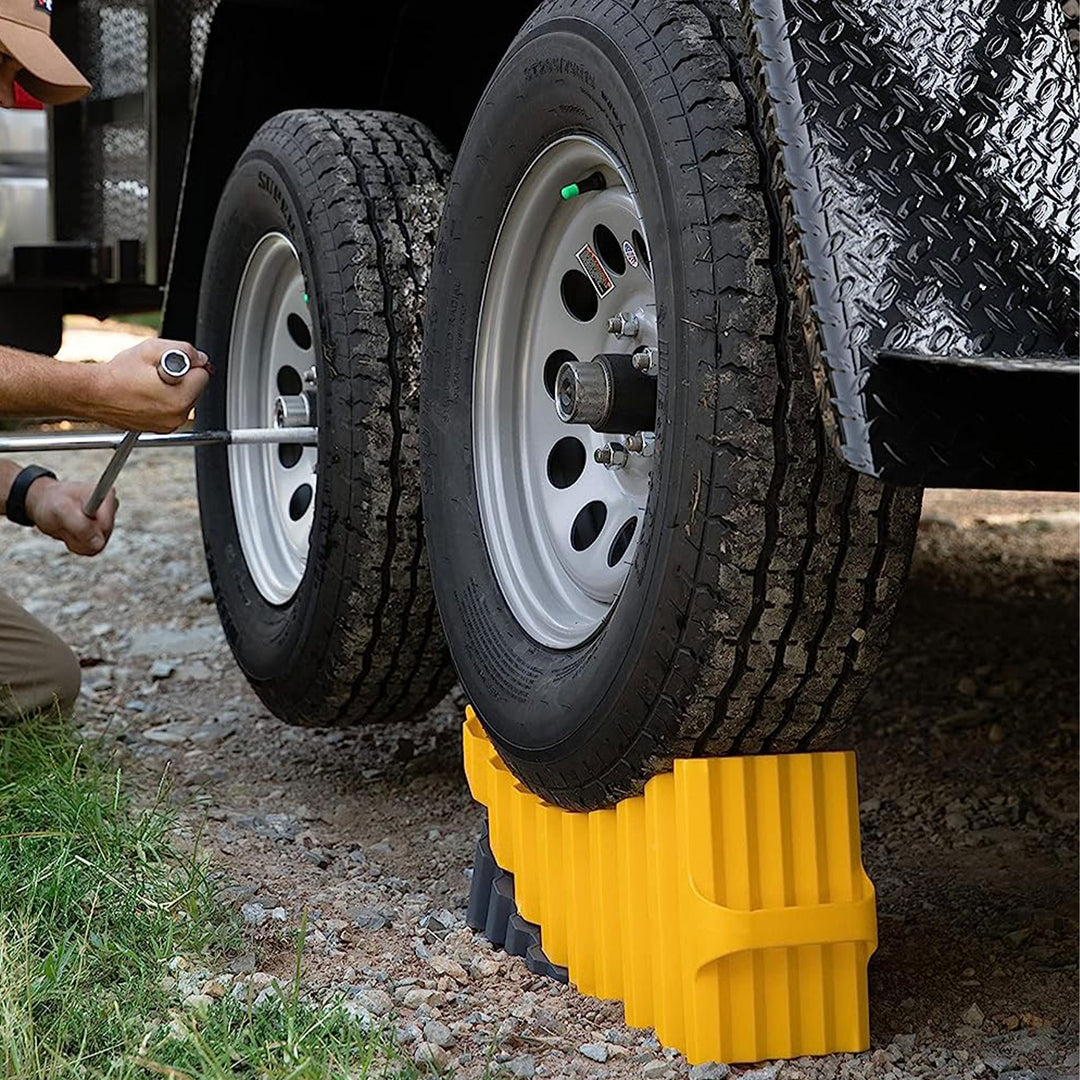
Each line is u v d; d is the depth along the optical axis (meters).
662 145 1.90
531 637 2.36
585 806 2.13
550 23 2.22
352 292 2.79
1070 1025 2.10
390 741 3.54
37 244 4.80
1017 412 1.60
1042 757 3.43
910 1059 2.00
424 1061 1.92
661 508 1.88
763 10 1.78
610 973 2.14
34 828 2.57
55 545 5.58
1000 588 5.05
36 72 2.61
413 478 2.80
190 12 3.84
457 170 2.53
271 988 2.08
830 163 1.72
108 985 2.09
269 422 3.45
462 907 2.58
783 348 1.80
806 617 1.86
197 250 3.65
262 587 3.35
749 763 1.95
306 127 3.01
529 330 2.49
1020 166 1.80
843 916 1.96
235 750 3.47
